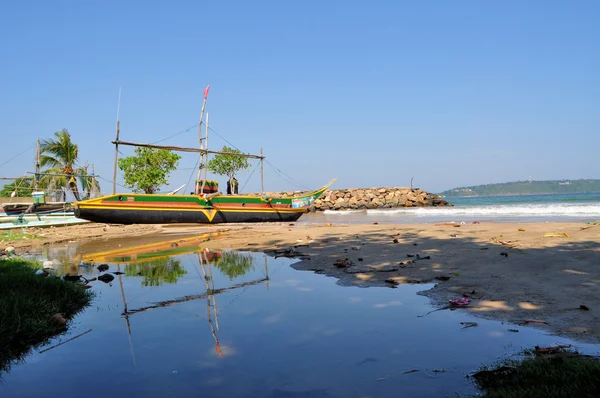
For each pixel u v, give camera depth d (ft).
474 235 40.50
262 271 27.50
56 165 132.67
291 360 12.24
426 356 12.23
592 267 22.36
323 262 29.58
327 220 91.25
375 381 10.71
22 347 14.71
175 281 25.02
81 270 30.12
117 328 16.16
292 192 209.56
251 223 81.87
